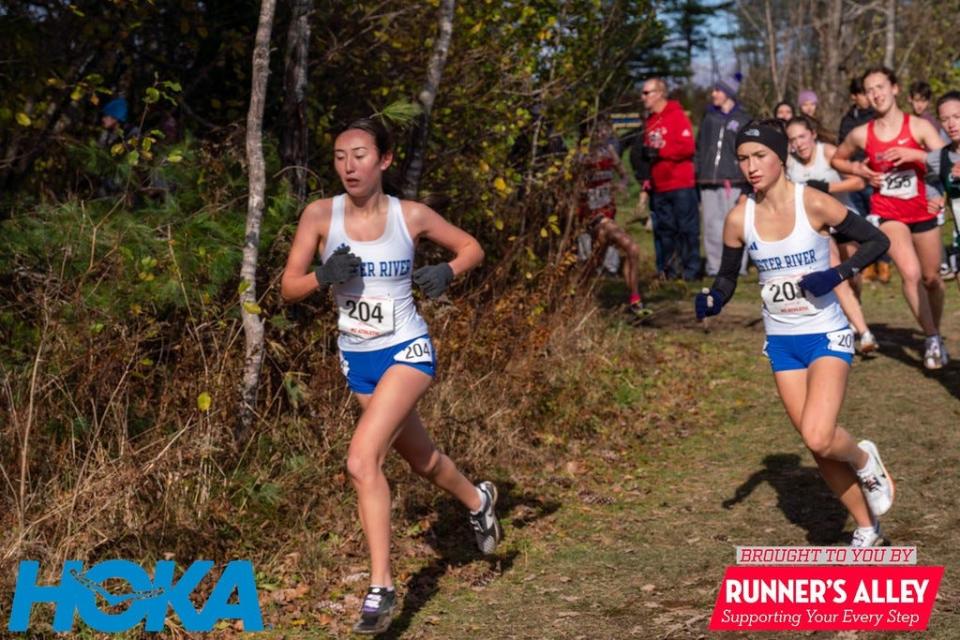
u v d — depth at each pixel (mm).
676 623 4590
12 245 5734
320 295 6516
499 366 7352
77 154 6402
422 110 7219
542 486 6438
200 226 5977
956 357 9094
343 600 4910
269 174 6516
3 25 6711
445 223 4648
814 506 6012
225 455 5656
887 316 11070
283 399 6379
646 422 7730
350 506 5773
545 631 4570
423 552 5457
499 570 5254
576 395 7715
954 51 19812
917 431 7254
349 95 7805
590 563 5332
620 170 10625
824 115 18234
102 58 7375
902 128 8125
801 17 20422
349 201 4543
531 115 8953
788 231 4891
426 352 4605
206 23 7422
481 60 8242
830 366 4898
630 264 10727
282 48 7578
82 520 4898
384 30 7695
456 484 5031
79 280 5664
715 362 9375
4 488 5168
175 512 5207
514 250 8406
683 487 6488
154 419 5617
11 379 5457
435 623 4688
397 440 4793
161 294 5664
